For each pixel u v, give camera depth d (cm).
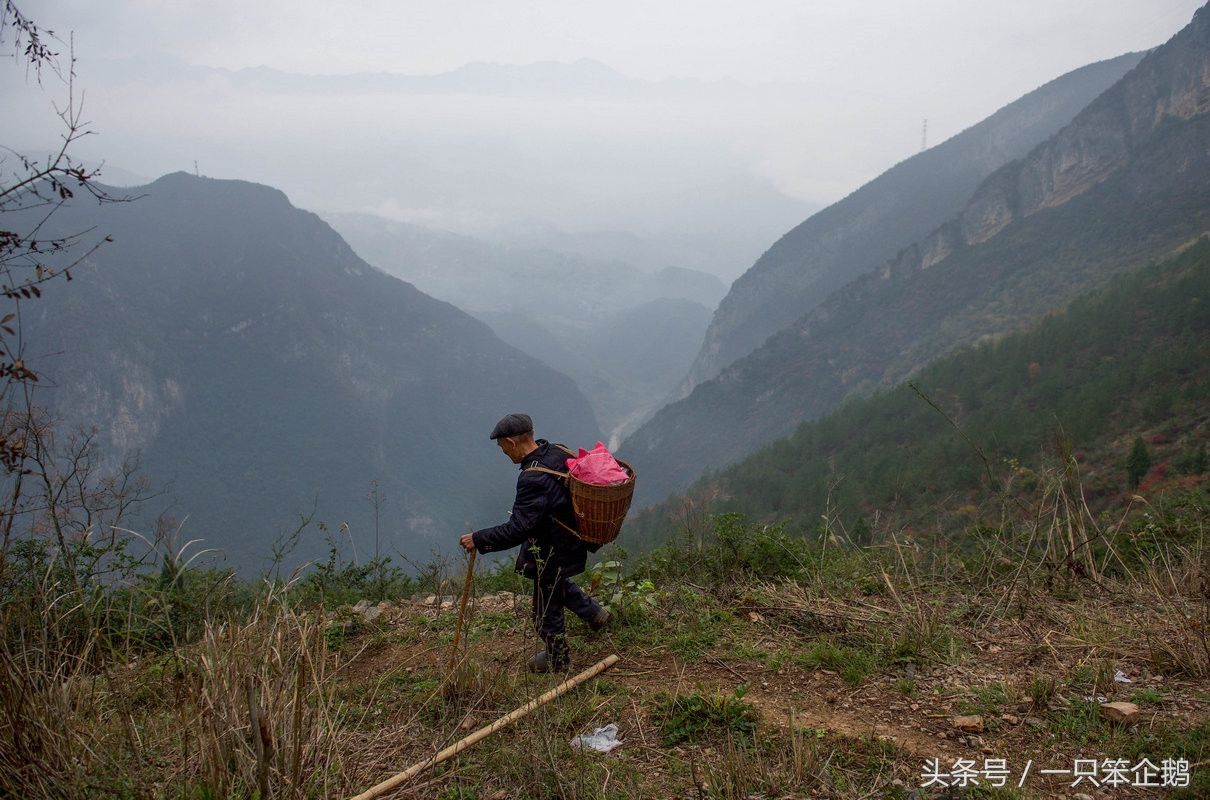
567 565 367
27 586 301
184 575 416
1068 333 8575
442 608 493
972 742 292
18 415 267
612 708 331
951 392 8894
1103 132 17050
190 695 272
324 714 283
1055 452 504
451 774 277
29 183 274
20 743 233
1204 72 15325
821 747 288
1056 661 356
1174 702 312
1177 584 441
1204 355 6328
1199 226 13300
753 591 479
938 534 545
